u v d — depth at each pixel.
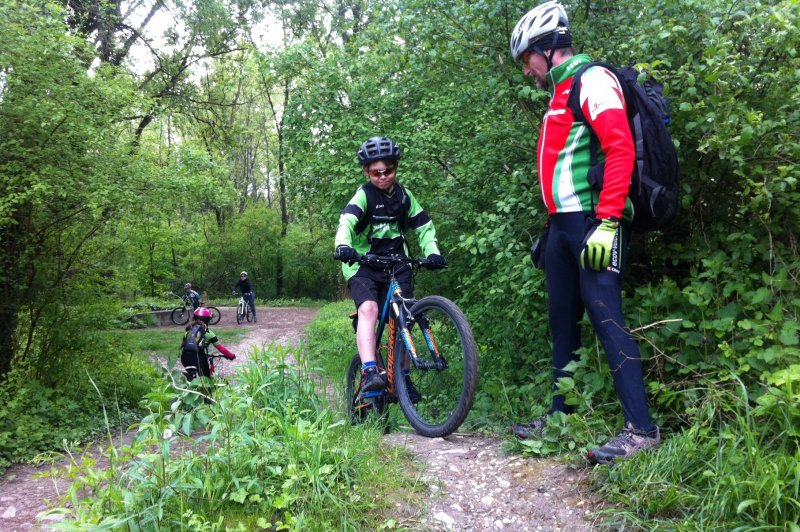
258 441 2.71
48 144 6.34
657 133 2.63
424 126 8.02
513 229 4.09
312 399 3.77
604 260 2.57
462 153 6.19
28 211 6.50
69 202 6.62
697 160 3.11
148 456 2.49
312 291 40.66
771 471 1.99
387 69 8.66
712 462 2.27
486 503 2.53
